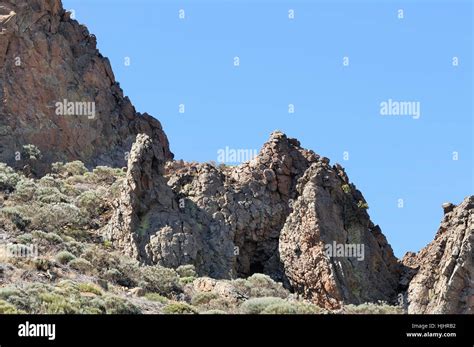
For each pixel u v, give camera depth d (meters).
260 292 90.69
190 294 88.56
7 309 73.25
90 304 78.12
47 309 75.44
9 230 91.81
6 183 101.25
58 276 84.00
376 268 98.25
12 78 111.94
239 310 85.00
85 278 85.25
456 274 94.38
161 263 94.12
